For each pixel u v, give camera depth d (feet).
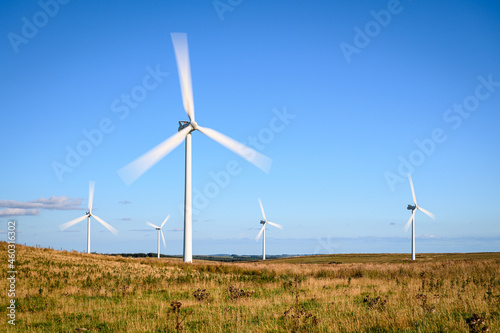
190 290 72.02
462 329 33.30
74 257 129.70
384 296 58.29
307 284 83.15
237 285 81.61
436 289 62.64
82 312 51.93
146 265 125.70
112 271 98.53
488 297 49.67
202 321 44.21
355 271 109.70
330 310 46.21
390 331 34.83
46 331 42.50
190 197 131.23
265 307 52.31
